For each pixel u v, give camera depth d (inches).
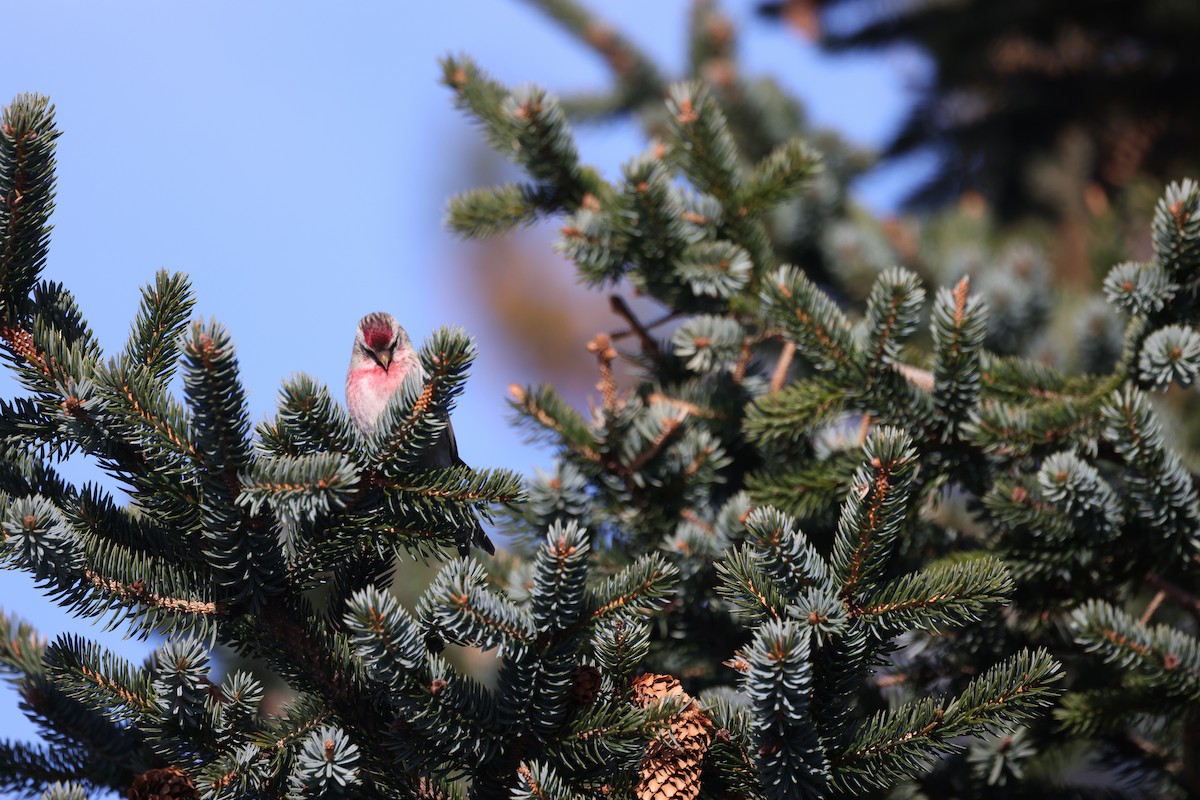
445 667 169.6
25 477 190.1
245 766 169.2
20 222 187.9
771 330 265.9
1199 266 224.1
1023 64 518.0
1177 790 236.7
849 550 170.6
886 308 227.3
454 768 180.1
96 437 180.2
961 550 243.0
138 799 170.4
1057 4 492.7
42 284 197.3
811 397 235.9
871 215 398.3
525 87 277.0
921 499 237.0
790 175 275.6
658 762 172.6
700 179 277.3
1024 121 520.7
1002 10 497.4
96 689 170.9
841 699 171.0
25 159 184.4
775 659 155.9
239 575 180.2
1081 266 462.6
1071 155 488.7
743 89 401.4
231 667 282.8
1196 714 225.1
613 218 263.9
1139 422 211.8
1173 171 486.0
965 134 526.0
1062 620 234.7
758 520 168.7
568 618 170.7
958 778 233.6
